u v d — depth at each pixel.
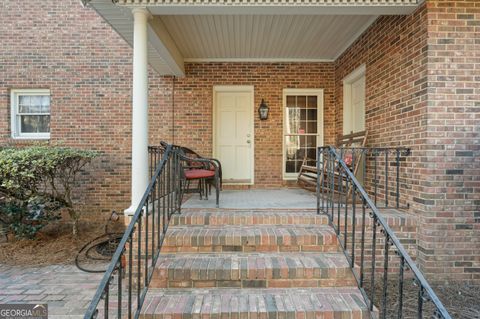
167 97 6.19
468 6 3.37
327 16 4.25
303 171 6.06
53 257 4.60
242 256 2.92
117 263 1.92
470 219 3.37
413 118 3.59
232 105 6.42
